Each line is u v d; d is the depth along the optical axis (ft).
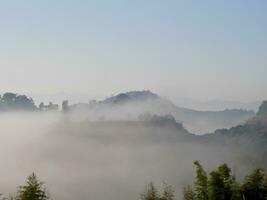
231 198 201.98
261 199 207.51
